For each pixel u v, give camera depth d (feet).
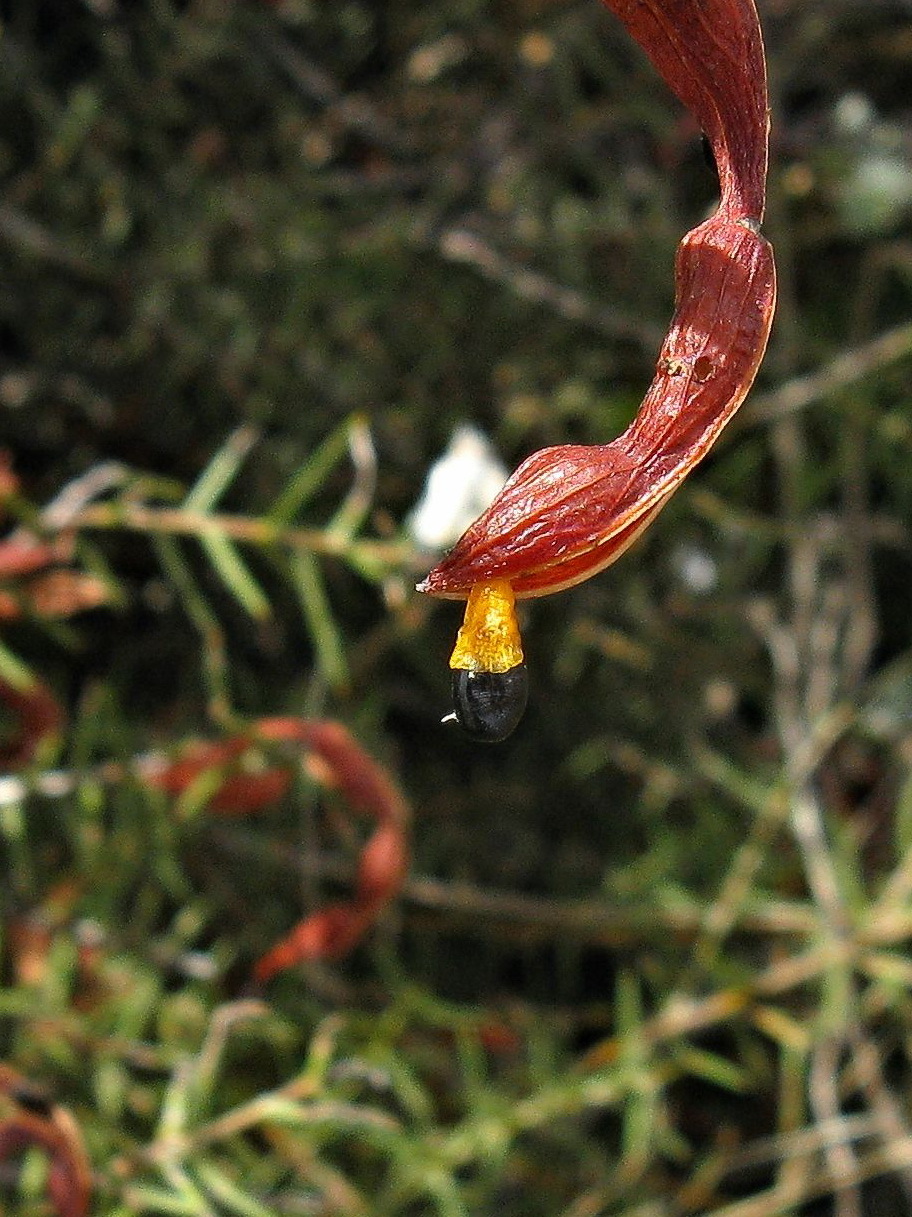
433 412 1.58
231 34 1.57
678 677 1.58
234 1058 1.43
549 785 1.60
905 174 1.56
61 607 1.39
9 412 1.58
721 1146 1.43
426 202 1.57
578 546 0.60
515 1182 1.43
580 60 1.62
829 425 1.62
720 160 0.61
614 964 1.57
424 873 1.55
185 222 1.55
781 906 1.44
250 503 1.59
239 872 1.51
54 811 1.45
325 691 1.55
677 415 0.60
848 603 1.57
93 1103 1.35
